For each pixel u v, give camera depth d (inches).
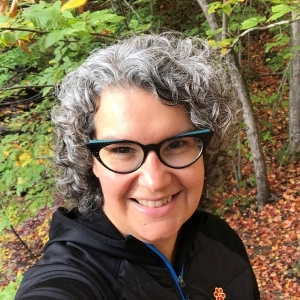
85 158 16.7
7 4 30.6
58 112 18.0
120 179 15.2
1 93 58.8
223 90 17.5
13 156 51.2
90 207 18.1
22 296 14.4
